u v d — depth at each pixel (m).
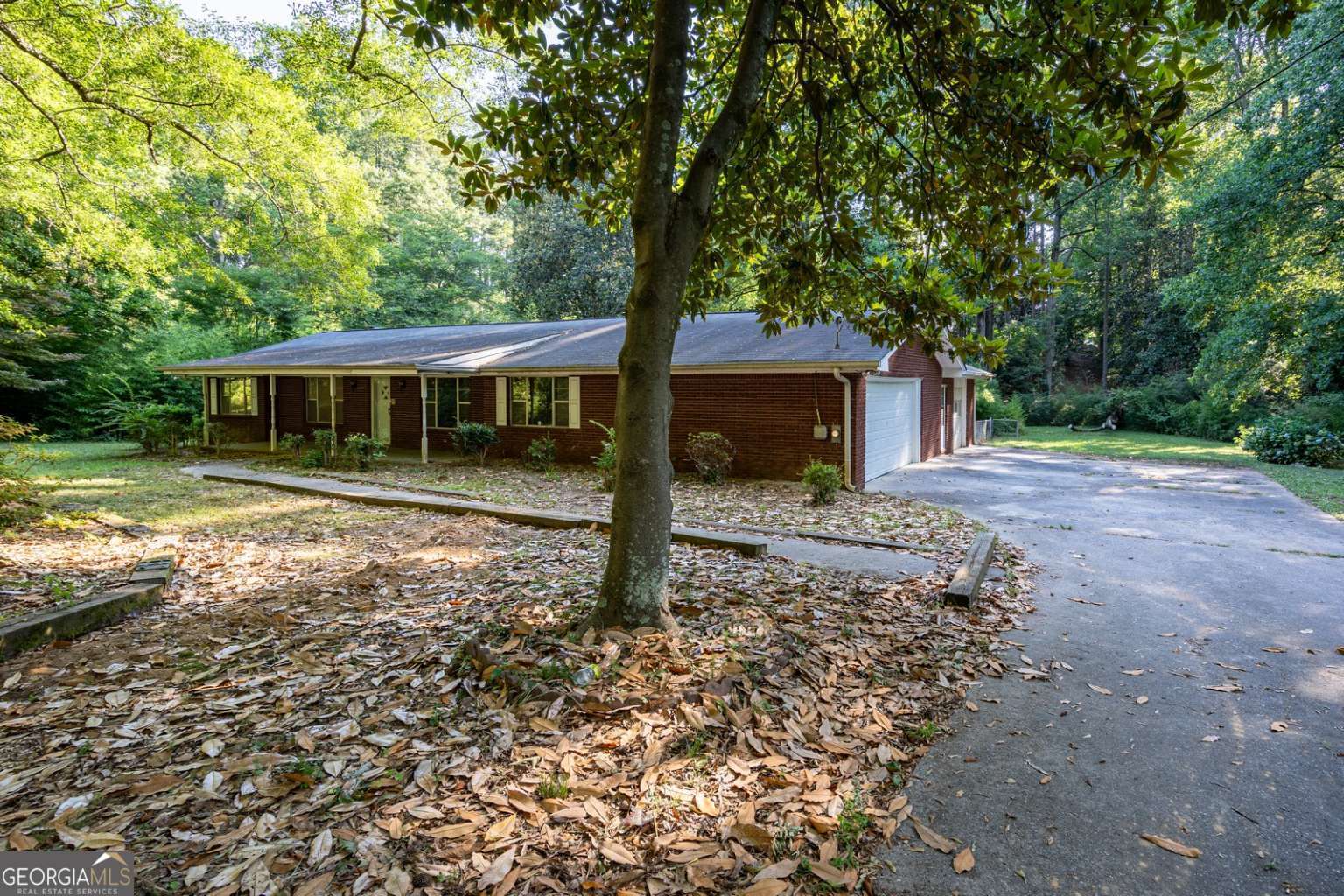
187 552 6.35
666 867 2.10
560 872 2.06
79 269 13.88
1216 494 10.71
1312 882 2.17
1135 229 29.45
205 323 24.53
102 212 12.47
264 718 2.98
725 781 2.54
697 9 4.99
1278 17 2.97
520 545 6.58
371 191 13.58
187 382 20.84
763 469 12.22
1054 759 2.89
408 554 6.24
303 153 11.66
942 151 5.00
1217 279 15.68
